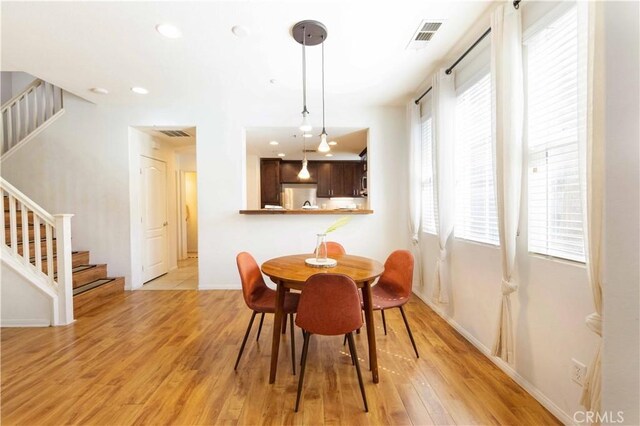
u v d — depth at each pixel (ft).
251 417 5.17
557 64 5.16
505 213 5.84
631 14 2.47
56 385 6.09
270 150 19.56
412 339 7.27
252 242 13.14
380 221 13.29
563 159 5.08
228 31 7.36
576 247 4.84
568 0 4.85
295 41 7.82
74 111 12.88
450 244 9.16
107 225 13.05
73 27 7.11
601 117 3.85
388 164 13.24
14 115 13.30
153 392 5.87
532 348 5.67
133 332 8.73
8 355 7.34
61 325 9.23
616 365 2.51
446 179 8.82
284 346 7.93
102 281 12.26
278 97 12.03
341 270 6.64
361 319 5.59
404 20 6.95
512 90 5.71
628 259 2.45
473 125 8.05
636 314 2.42
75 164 12.92
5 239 9.94
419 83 10.63
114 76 9.95
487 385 6.08
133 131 13.35
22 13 6.52
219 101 12.57
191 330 8.89
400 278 7.70
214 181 12.99
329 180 23.00
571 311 4.80
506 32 5.77
